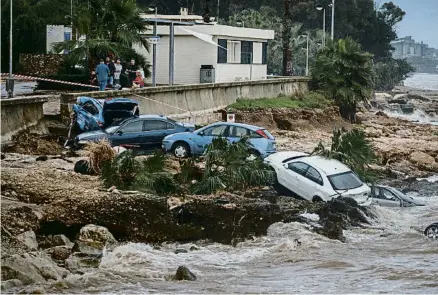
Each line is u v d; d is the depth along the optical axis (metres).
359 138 44.03
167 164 41.06
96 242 29.19
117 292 23.91
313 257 29.73
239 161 38.84
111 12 60.88
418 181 49.06
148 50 64.25
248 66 78.44
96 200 30.83
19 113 44.56
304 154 41.94
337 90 82.38
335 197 36.91
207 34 73.12
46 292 23.44
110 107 46.88
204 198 35.34
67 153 42.28
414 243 32.47
